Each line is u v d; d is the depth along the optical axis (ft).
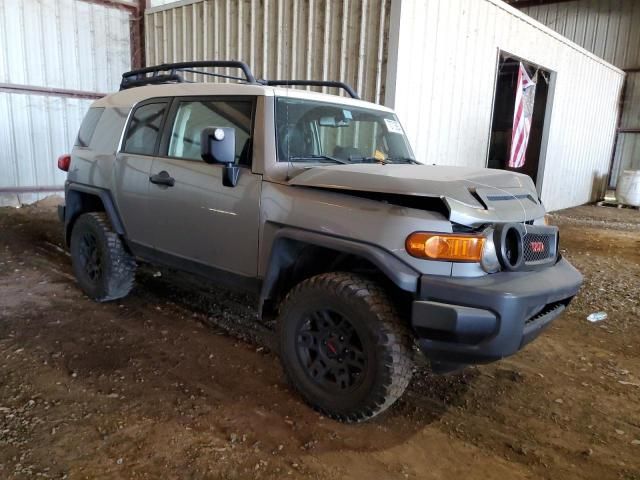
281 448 8.71
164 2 36.17
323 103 11.82
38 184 32.24
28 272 17.92
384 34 21.72
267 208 10.25
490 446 9.11
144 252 13.57
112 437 8.77
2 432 8.74
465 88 26.05
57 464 8.00
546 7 57.67
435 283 8.29
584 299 17.75
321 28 24.00
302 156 10.87
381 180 9.12
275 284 10.36
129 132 13.87
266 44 26.53
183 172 11.94
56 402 9.76
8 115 30.42
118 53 34.65
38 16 30.83
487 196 9.16
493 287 8.18
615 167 54.08
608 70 46.44
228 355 12.14
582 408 10.52
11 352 11.74
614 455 8.99
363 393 8.95
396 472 8.27
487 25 26.76
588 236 31.73
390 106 21.76
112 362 11.53
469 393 10.93
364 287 9.00
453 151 26.23
